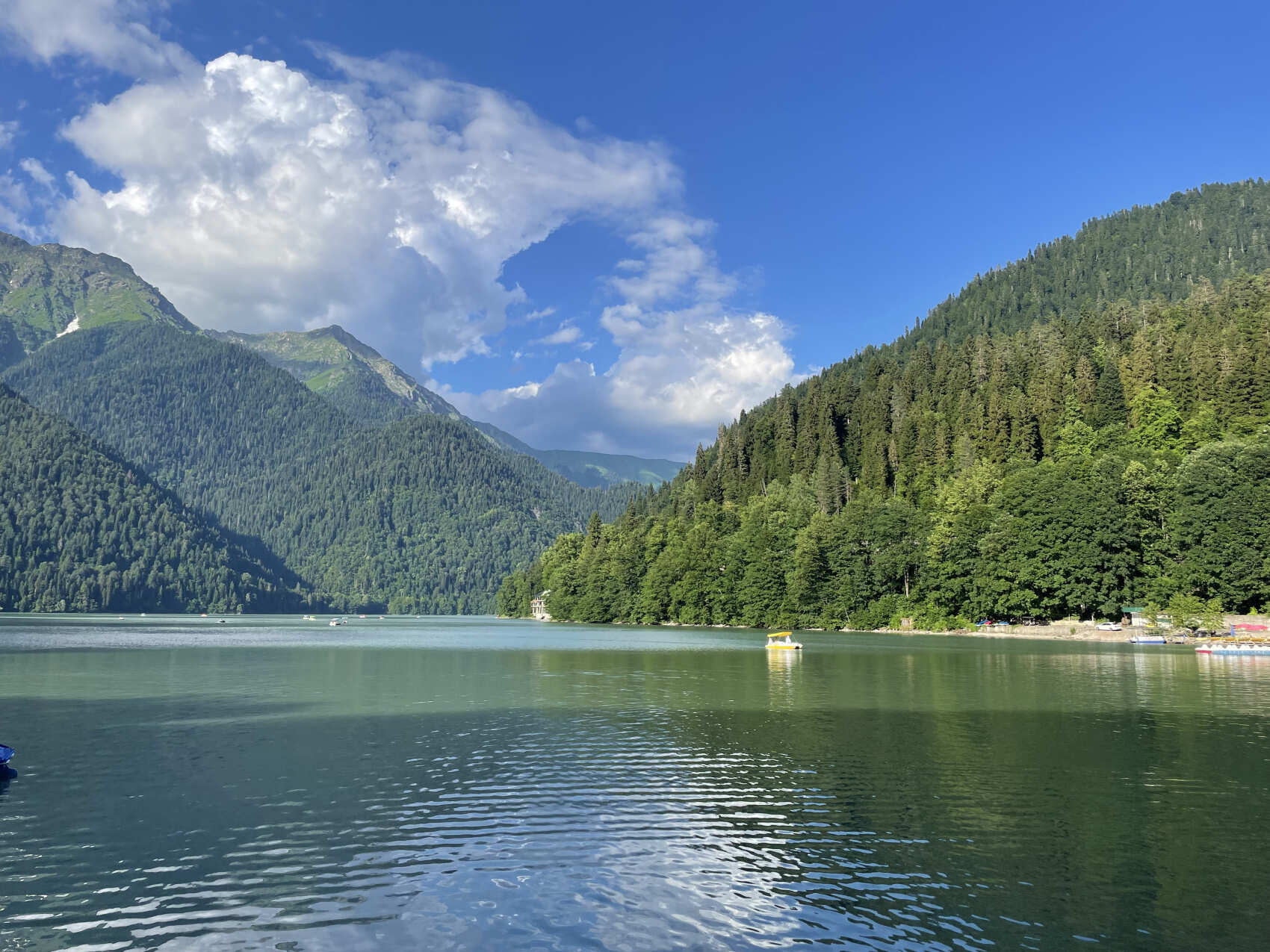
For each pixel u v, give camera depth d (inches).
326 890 858.1
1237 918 789.2
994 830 1053.8
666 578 7859.3
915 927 770.8
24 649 4564.5
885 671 3097.9
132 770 1385.3
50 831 1047.0
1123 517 5049.2
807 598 6481.3
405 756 1497.3
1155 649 4234.7
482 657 3983.8
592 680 2827.3
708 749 1562.5
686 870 915.4
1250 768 1401.3
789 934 755.4
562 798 1207.6
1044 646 4483.3
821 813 1130.0
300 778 1328.7
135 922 780.6
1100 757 1486.2
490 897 840.3
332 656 4050.2
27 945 731.4
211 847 989.8
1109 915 796.0
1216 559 4712.1
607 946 731.4
